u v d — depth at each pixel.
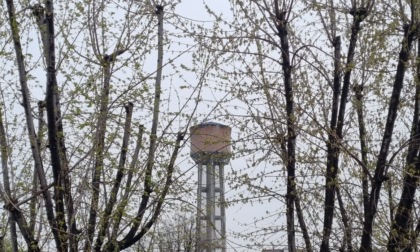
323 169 12.48
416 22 12.27
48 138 11.30
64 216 11.12
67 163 11.39
